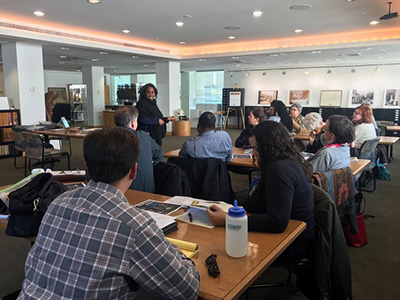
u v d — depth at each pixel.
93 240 0.88
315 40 8.52
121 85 17.41
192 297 1.01
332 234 1.84
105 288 0.87
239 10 5.75
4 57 7.53
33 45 7.52
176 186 2.54
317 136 4.03
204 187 2.96
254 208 1.84
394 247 3.06
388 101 11.38
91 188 0.99
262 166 1.79
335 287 1.83
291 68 13.21
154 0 5.18
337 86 12.37
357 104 12.01
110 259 0.87
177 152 4.03
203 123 3.21
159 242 0.95
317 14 6.00
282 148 1.74
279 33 7.88
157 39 8.85
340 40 8.15
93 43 8.11
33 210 1.51
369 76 11.67
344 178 2.43
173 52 10.76
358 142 5.16
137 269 0.90
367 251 2.97
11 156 7.48
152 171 2.52
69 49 8.61
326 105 12.61
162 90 11.52
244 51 9.55
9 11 5.90
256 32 7.76
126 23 6.86
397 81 11.16
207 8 5.64
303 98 13.12
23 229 1.53
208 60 11.20
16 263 2.77
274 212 1.56
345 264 1.84
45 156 5.53
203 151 3.21
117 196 0.99
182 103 16.27
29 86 7.52
